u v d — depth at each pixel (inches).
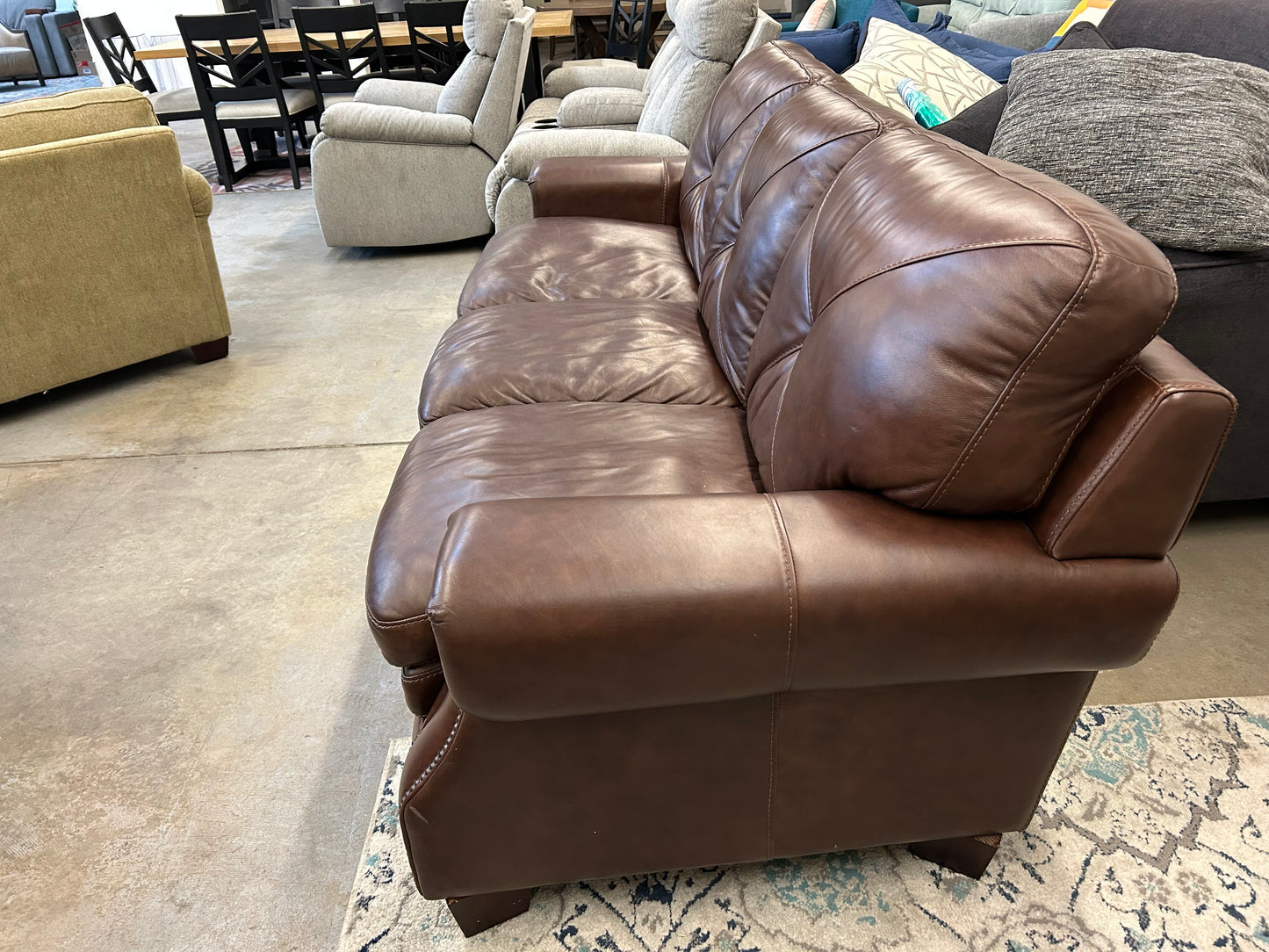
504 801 38.2
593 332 68.6
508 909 42.9
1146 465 31.5
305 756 54.0
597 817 39.5
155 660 62.1
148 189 97.7
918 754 39.6
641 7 231.5
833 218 46.7
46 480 84.7
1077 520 32.8
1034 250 30.7
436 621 31.5
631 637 32.0
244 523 77.3
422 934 43.1
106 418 96.6
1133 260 30.1
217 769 53.2
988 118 75.1
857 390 35.3
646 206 98.8
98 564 72.5
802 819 41.3
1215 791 49.3
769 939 42.4
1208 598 63.9
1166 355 33.7
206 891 45.9
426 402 61.7
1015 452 32.4
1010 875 45.2
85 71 336.5
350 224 145.0
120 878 46.7
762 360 52.5
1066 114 64.8
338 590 68.7
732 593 32.1
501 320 71.5
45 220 91.8
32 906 45.3
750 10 100.3
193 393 101.9
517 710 33.4
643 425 55.1
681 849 41.5
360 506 79.4
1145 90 64.6
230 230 164.7
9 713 57.7
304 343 115.1
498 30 133.0
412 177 142.6
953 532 34.0
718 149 81.3
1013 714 38.8
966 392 31.8
